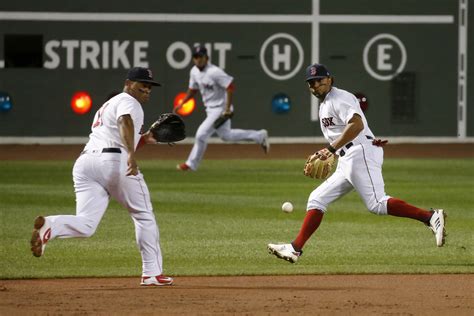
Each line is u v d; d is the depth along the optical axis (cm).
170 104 9256
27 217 5159
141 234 3331
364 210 5525
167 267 3825
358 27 9412
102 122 3256
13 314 2869
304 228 3659
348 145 3625
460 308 2972
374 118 9488
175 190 6322
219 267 3825
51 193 6094
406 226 4944
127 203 3306
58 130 9219
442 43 9519
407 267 3800
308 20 9356
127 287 3353
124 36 9206
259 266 3853
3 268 3800
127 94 3266
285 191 6297
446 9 9506
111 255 4138
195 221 5062
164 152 8906
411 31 9475
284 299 3120
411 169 7606
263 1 9306
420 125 9538
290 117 9369
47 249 4266
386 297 3161
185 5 9244
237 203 5725
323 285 3400
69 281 3484
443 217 3622
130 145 3200
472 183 6725
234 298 3138
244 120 9331
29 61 9188
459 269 3747
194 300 3100
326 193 3672
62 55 9181
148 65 9238
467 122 9606
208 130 7256
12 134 9200
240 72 9312
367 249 4284
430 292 3256
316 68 3566
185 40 9262
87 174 3247
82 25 9181
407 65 9488
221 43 9288
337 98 3550
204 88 7238
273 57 9331
